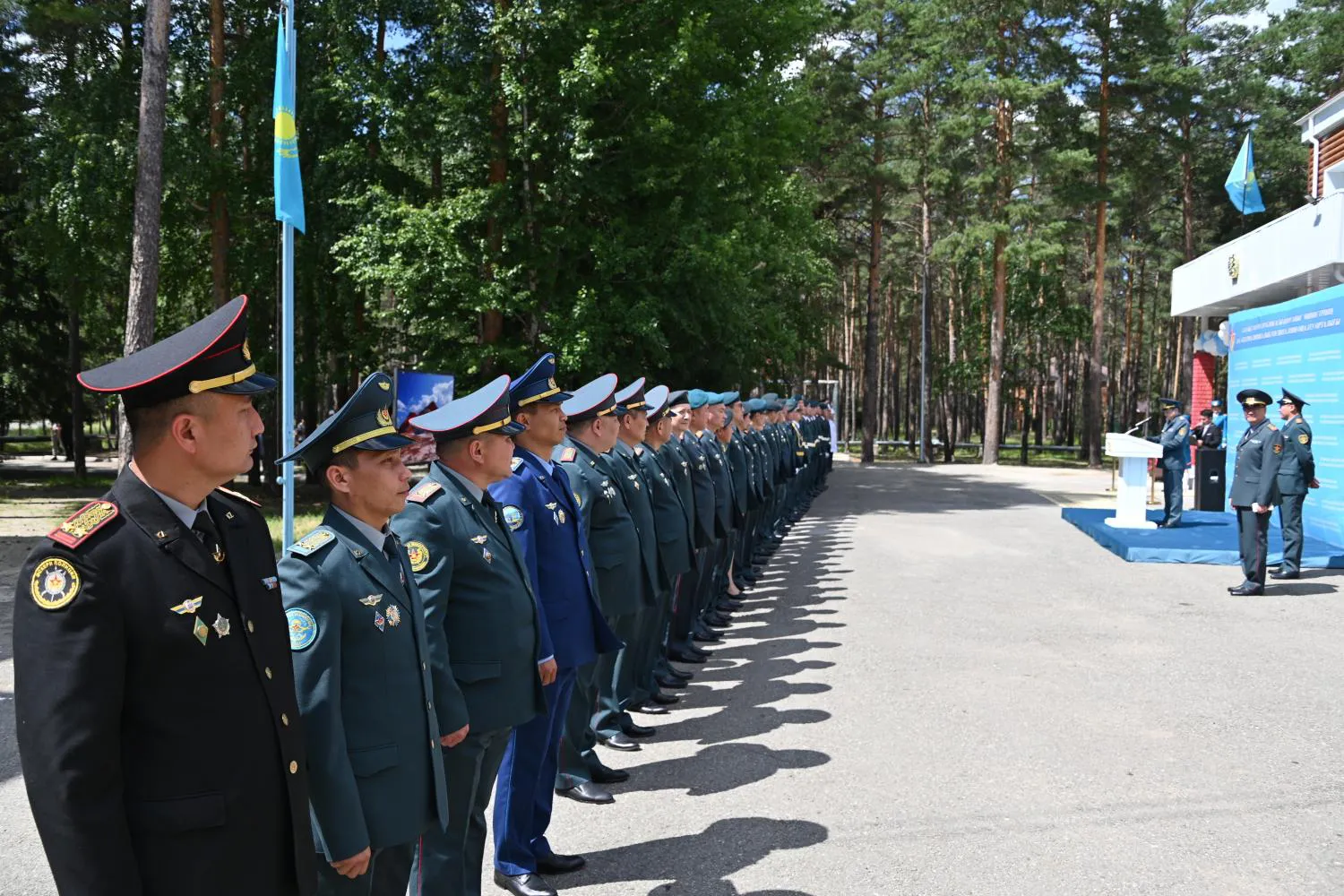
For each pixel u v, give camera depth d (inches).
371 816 111.7
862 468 1322.6
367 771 111.7
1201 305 770.8
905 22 1346.0
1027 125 1304.1
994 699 261.0
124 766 79.0
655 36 702.5
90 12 652.7
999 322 1343.5
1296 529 433.1
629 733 236.4
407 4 729.0
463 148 687.1
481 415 145.1
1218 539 515.2
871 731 236.8
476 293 660.1
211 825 81.1
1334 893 157.4
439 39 699.4
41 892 159.5
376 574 115.6
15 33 721.0
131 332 504.1
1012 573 455.2
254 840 84.4
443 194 748.0
